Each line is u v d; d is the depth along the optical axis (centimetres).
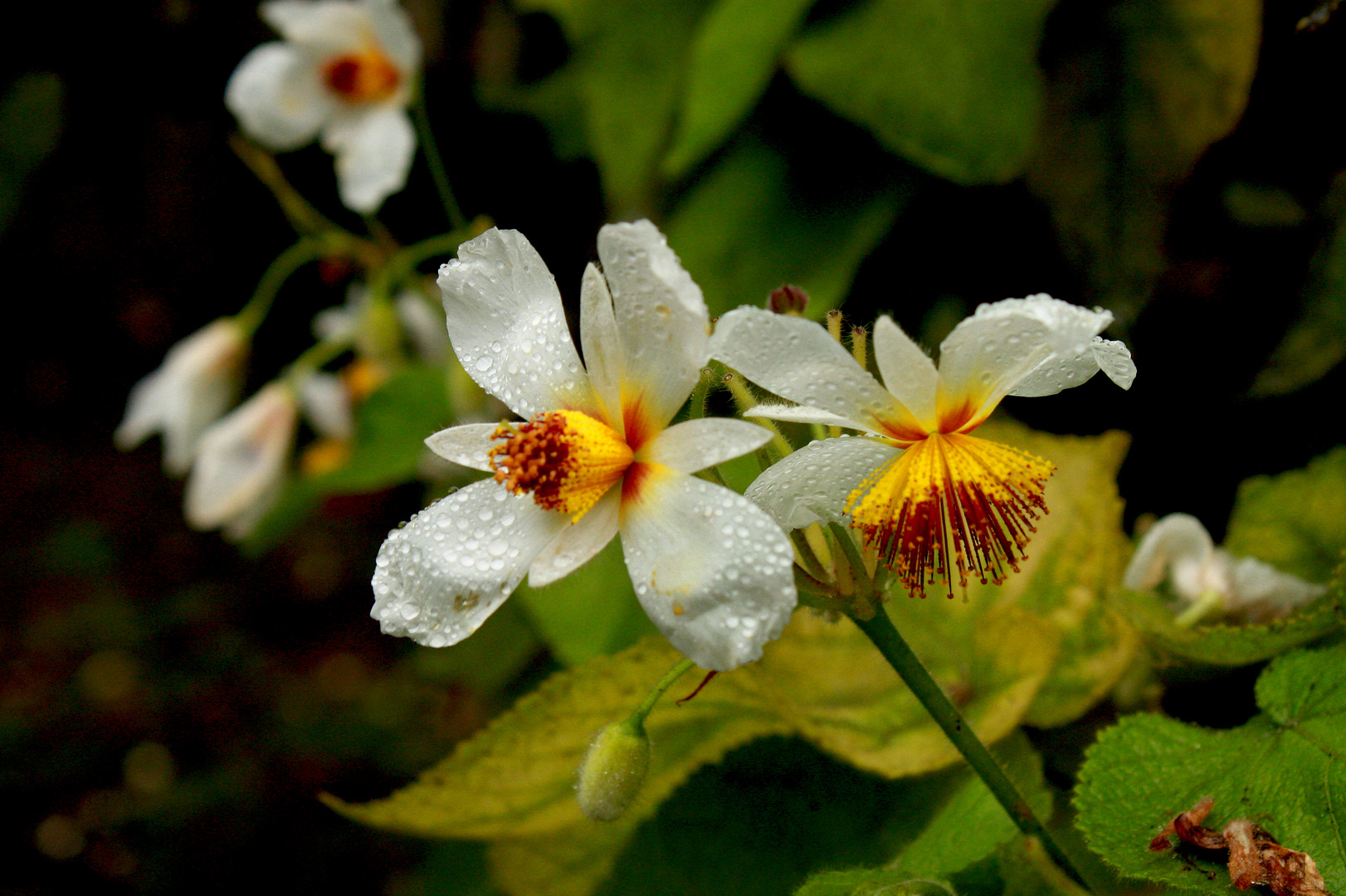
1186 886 36
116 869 96
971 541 36
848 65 43
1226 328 43
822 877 36
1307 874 35
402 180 56
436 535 36
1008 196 44
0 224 101
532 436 35
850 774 40
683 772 40
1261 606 40
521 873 42
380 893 88
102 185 108
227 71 94
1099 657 40
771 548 34
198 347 64
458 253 36
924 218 44
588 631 46
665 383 35
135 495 129
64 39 96
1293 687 37
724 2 45
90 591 122
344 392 65
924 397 35
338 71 57
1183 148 42
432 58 66
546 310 36
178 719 107
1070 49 43
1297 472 41
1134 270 42
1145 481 44
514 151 66
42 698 110
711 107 45
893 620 41
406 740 92
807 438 38
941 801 39
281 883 89
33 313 124
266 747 97
